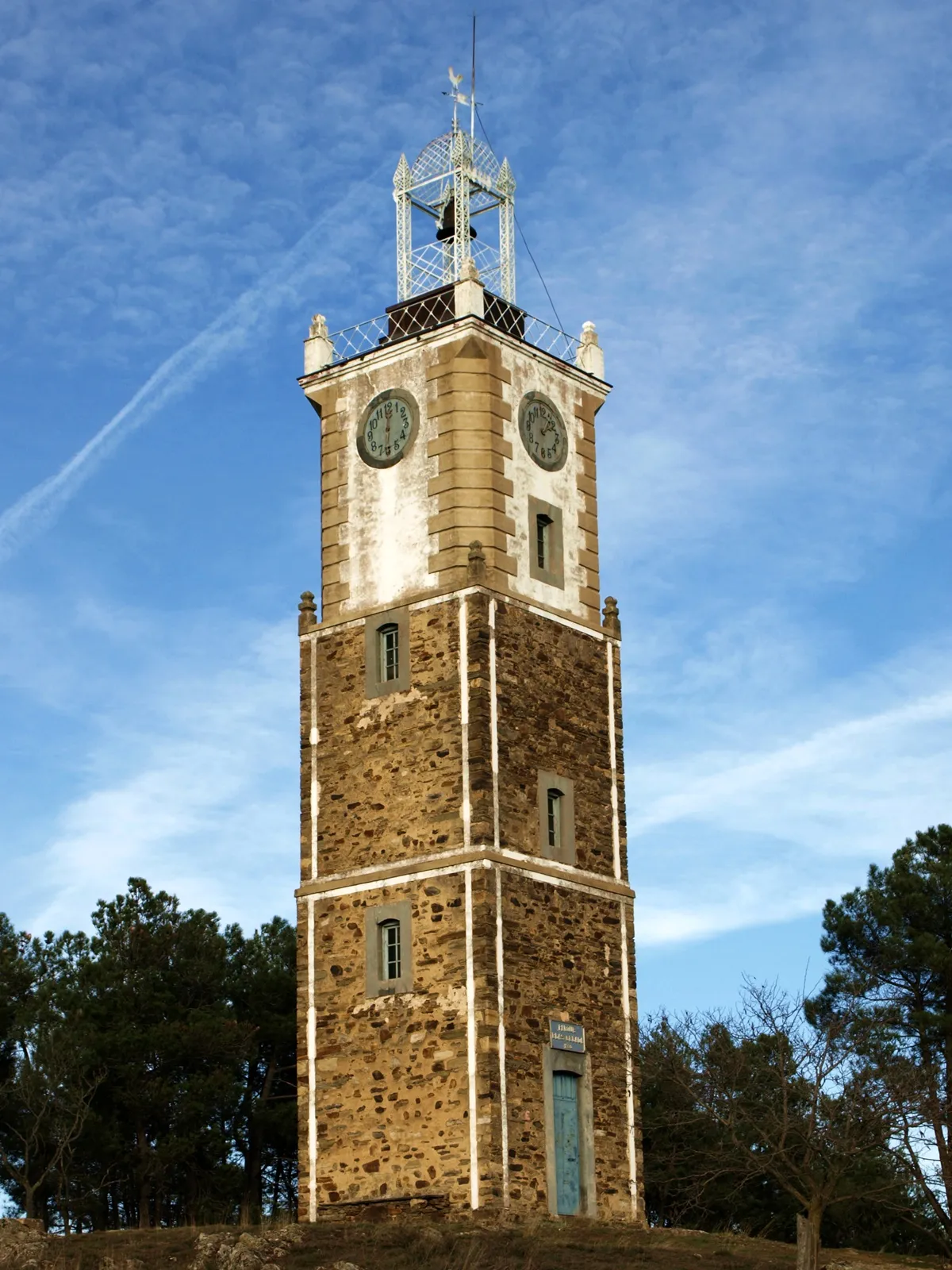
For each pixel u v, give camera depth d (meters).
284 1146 53.78
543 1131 36.47
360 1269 29.95
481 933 36.34
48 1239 33.97
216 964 54.12
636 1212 37.97
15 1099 47.81
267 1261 31.06
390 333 42.41
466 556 38.91
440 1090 36.16
